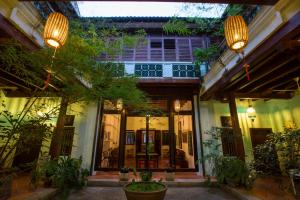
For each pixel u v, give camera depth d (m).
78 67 3.26
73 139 7.31
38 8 3.46
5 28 2.80
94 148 7.34
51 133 3.32
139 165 7.73
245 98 7.26
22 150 3.12
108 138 7.96
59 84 3.96
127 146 8.19
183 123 8.35
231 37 2.30
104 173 7.12
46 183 5.25
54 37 2.24
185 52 8.04
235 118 6.04
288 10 2.83
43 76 3.54
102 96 4.03
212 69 6.03
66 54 2.98
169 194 5.22
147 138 7.88
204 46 8.04
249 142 7.71
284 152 5.55
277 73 5.03
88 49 3.46
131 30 7.82
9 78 5.29
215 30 6.58
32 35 3.36
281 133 5.17
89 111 7.74
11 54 2.81
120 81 4.40
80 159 6.23
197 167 7.25
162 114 7.74
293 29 2.76
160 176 6.70
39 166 4.19
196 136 7.52
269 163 5.50
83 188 5.72
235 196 4.98
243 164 5.47
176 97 8.02
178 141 8.14
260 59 3.78
